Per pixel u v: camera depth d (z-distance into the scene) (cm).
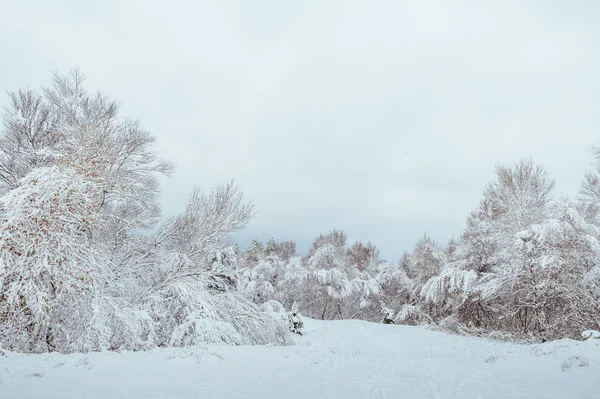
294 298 3691
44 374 575
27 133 1315
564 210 1761
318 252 3891
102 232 1291
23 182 950
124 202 1344
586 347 834
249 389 570
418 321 2927
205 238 1419
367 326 2245
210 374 667
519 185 2227
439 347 1437
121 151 1325
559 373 713
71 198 959
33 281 875
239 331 1316
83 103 1418
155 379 603
